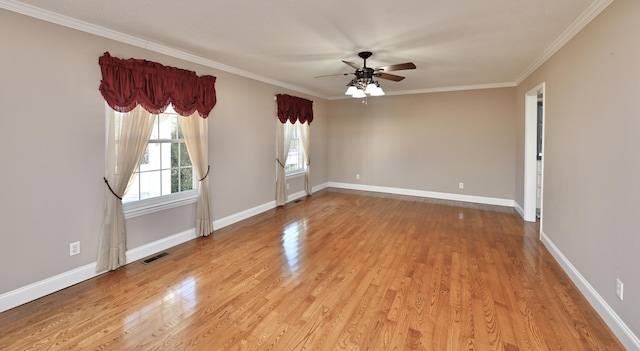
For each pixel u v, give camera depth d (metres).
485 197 5.93
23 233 2.42
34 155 2.46
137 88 3.03
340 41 3.22
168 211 3.63
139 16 2.60
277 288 2.66
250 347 1.92
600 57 2.29
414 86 5.93
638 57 1.82
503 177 5.75
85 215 2.80
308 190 6.62
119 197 3.02
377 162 7.01
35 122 2.46
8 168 2.33
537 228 4.35
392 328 2.09
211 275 2.91
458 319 2.19
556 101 3.25
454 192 6.22
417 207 5.62
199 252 3.49
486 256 3.34
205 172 3.99
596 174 2.34
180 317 2.23
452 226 4.46
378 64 4.11
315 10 2.49
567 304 2.38
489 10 2.47
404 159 6.69
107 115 2.93
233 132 4.51
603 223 2.23
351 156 7.31
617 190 2.04
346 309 2.33
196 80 3.73
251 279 2.83
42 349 1.89
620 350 1.88
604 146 2.22
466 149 6.03
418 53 3.62
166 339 1.99
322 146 7.28
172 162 3.76
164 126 3.64
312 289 2.64
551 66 3.43
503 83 5.58
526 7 2.41
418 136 6.49
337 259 3.28
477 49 3.47
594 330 2.07
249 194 4.92
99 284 2.73
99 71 2.84
